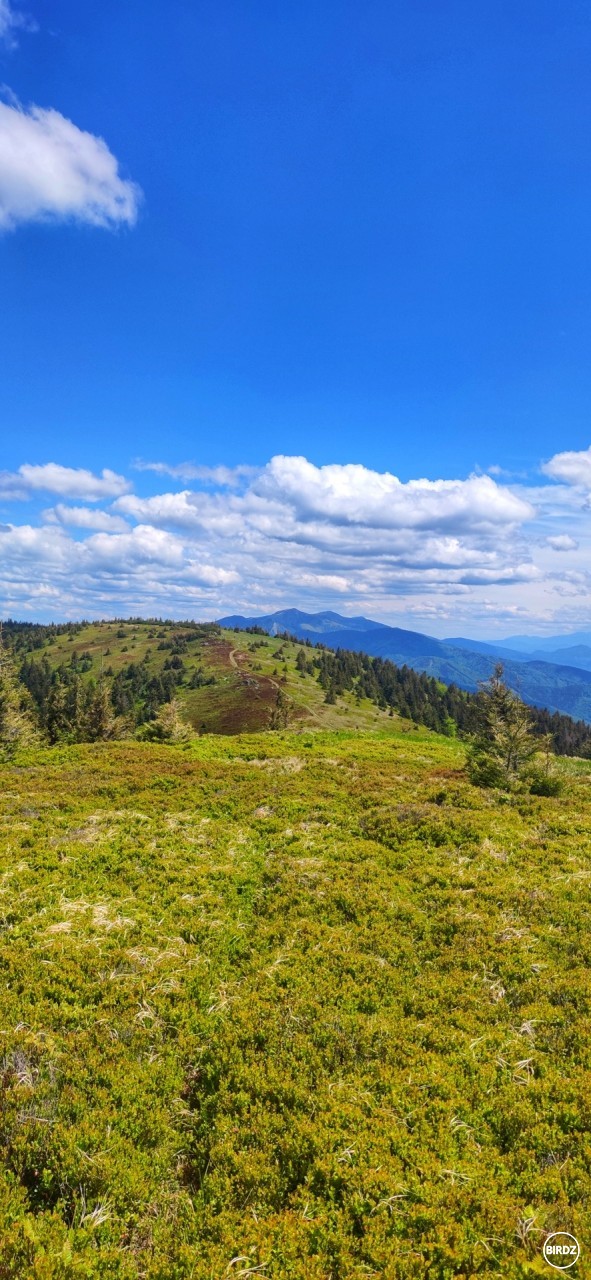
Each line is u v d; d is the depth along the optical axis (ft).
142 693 497.05
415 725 406.41
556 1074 25.49
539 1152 21.72
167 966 34.81
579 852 51.13
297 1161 21.67
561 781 74.33
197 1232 19.52
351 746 108.68
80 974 33.09
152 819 61.46
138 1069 26.43
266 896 45.85
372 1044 28.09
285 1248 18.20
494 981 33.35
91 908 41.55
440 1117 23.30
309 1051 27.63
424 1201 19.61
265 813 64.39
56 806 64.90
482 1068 25.95
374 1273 17.35
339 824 60.90
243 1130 23.09
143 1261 18.70
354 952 36.65
